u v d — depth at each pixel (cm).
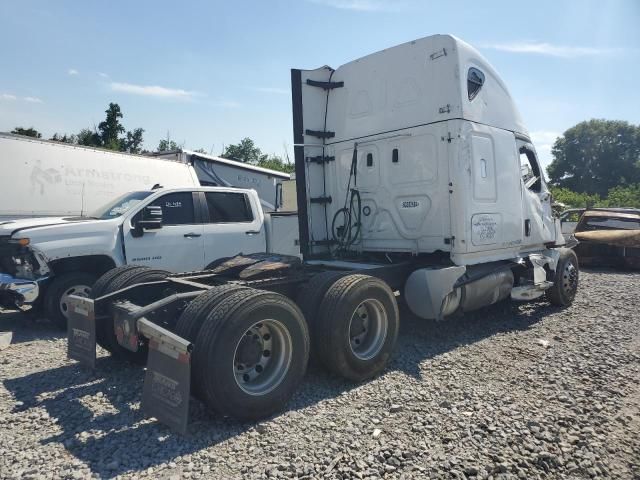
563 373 503
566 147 6938
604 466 327
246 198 880
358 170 701
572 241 910
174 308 435
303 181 717
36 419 390
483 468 318
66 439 356
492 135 668
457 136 603
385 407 416
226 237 829
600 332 672
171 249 764
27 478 301
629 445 358
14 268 663
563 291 832
